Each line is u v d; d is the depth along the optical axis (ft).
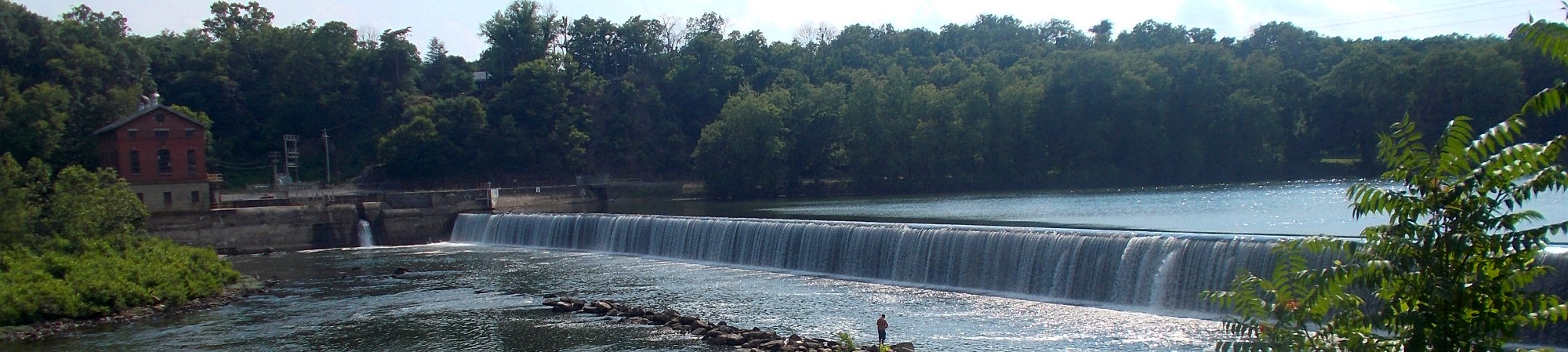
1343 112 409.90
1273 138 415.85
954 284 173.99
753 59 596.70
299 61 501.97
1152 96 422.41
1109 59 425.28
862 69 497.05
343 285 200.23
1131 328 132.57
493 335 145.69
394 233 295.48
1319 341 46.06
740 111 436.35
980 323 140.77
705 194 449.89
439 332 148.66
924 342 130.00
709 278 193.16
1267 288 48.24
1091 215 262.06
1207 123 424.87
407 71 538.06
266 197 349.61
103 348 141.79
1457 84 361.92
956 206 318.86
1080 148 428.97
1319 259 126.41
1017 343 127.34
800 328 142.61
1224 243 137.69
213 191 293.43
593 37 609.42
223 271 203.21
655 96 540.52
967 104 434.30
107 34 485.15
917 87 445.78
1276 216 239.71
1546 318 39.81
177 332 152.25
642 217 241.14
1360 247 45.47
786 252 203.92
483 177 462.60
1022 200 339.36
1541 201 237.86
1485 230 40.42
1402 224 42.09
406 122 486.79
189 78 477.77
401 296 184.44
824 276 191.42
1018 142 432.66
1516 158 39.32
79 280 169.37
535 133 480.64
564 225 263.49
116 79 379.76
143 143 278.05
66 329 154.51
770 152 431.43
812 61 619.67
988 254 169.68
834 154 454.40
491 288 191.01
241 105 488.44
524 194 370.32
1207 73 431.02
